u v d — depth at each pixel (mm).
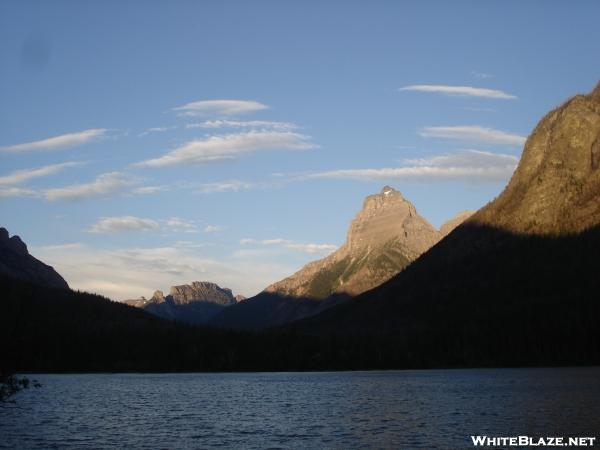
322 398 188875
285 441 106500
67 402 181625
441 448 96250
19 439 110062
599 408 136500
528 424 116812
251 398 194250
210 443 105562
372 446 99750
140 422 133875
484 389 196375
